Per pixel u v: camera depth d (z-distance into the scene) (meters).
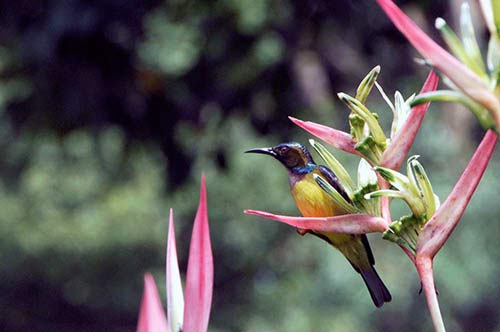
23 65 11.41
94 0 10.24
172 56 11.70
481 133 15.02
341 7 11.41
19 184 21.08
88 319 23.50
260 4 11.59
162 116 11.86
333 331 16.61
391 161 2.12
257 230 19.95
